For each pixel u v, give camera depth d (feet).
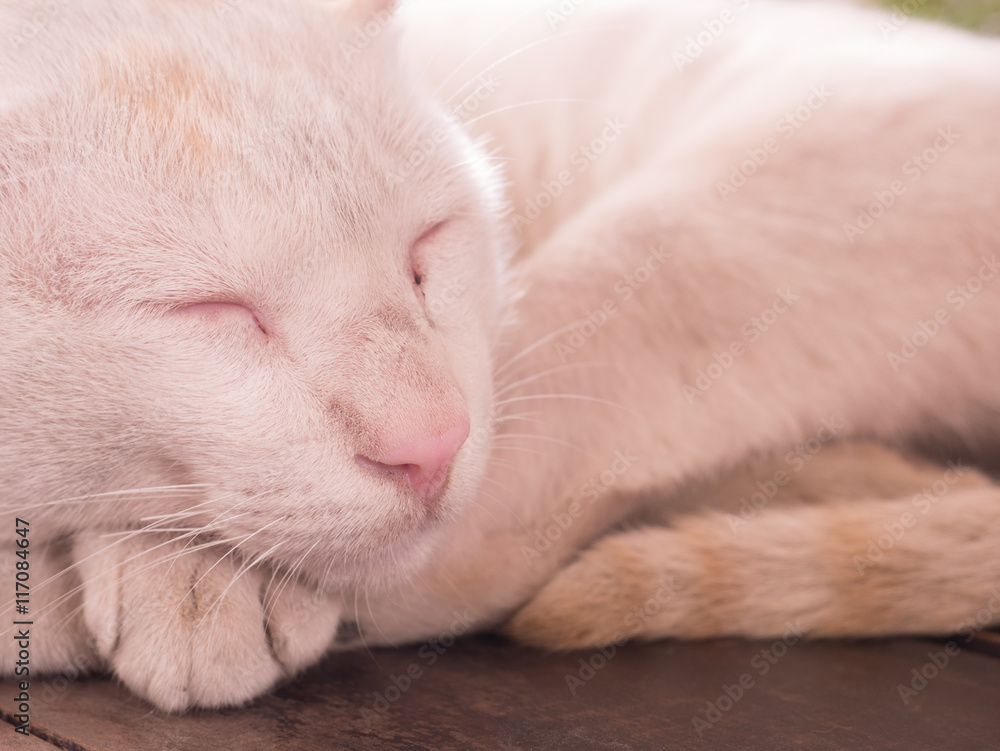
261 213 0.97
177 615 0.98
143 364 0.97
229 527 1.00
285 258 0.98
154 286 0.96
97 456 0.99
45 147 0.97
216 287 0.97
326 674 1.03
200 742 0.94
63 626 1.01
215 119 0.98
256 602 1.01
